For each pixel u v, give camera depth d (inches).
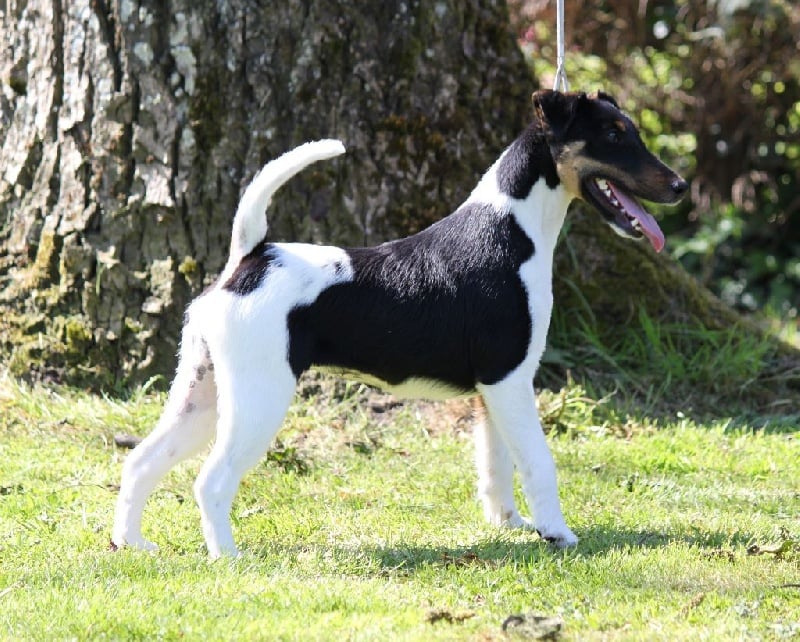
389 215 438.0
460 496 346.0
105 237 426.3
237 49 419.2
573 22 675.4
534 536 306.5
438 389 296.7
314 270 283.0
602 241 469.4
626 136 291.9
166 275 423.2
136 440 387.5
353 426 407.8
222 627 235.6
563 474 368.8
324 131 428.8
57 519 321.7
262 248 286.4
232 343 275.0
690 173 703.7
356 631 234.4
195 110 418.9
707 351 466.0
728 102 676.7
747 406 454.6
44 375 429.7
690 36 671.1
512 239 291.3
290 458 370.3
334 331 284.4
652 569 275.4
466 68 446.9
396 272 288.2
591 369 456.8
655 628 239.1
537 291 291.0
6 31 438.9
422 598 256.2
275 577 267.9
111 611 243.8
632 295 472.4
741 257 703.1
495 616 245.6
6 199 440.5
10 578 270.2
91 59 422.9
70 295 428.5
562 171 293.4
